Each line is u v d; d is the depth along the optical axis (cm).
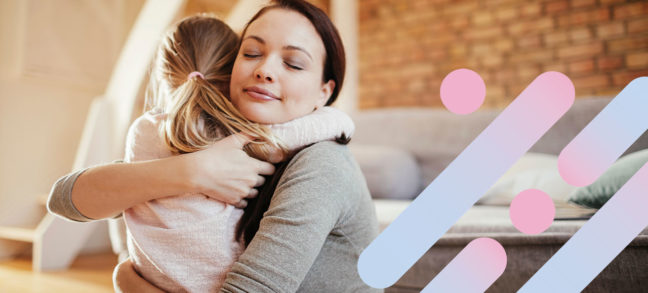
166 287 66
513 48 294
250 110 71
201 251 64
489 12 302
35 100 268
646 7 257
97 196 68
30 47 260
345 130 74
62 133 279
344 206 68
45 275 205
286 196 63
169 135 69
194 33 83
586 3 273
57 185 74
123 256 131
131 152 75
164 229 64
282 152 69
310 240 61
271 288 58
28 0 258
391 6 337
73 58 279
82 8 282
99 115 229
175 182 64
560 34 280
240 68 73
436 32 320
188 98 72
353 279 73
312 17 75
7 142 255
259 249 60
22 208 260
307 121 70
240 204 69
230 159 66
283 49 72
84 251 274
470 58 307
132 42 226
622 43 263
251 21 79
